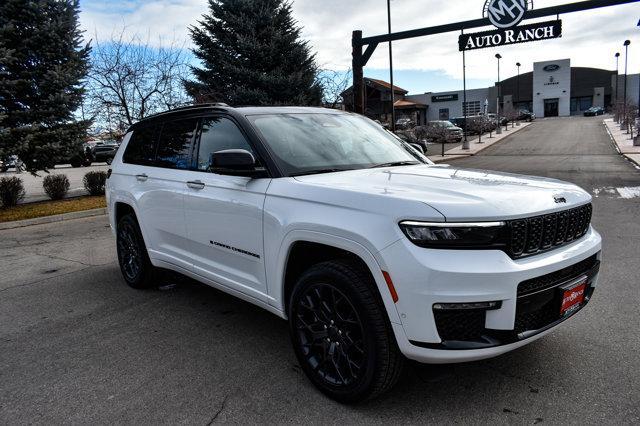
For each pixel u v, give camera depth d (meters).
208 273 3.85
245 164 3.07
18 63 11.64
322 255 3.05
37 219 10.20
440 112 78.25
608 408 2.66
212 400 2.89
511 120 57.84
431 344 2.39
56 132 12.22
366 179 3.03
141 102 14.52
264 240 3.18
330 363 2.87
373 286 2.58
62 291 5.16
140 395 2.97
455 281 2.31
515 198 2.57
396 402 2.80
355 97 17.61
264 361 3.37
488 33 15.51
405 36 16.38
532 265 2.48
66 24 12.01
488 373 3.08
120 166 5.11
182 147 4.18
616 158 21.28
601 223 7.59
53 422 2.72
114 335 3.91
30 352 3.65
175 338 3.81
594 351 3.33
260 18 20.39
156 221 4.41
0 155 11.16
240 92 19.72
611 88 76.38
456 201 2.45
